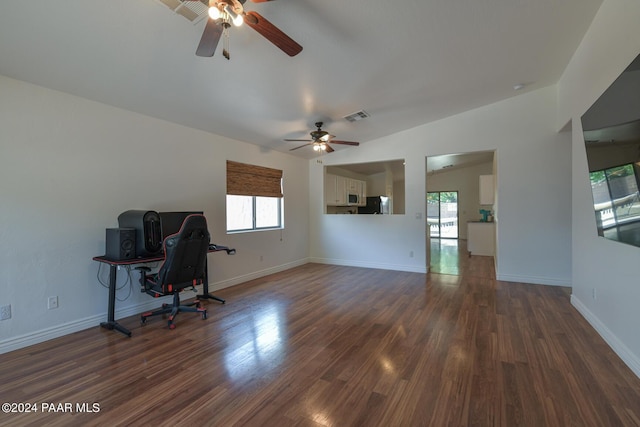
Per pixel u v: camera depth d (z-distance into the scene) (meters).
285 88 3.20
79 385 2.01
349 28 2.36
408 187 5.42
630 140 1.99
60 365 2.27
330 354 2.42
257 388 1.97
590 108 2.77
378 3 2.11
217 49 2.45
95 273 3.03
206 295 3.87
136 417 1.70
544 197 4.42
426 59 2.95
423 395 1.87
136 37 2.17
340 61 2.80
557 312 3.30
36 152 2.63
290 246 5.86
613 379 2.01
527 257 4.55
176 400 1.85
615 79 2.28
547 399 1.81
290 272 5.49
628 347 2.19
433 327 2.94
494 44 2.85
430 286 4.47
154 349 2.53
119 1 1.83
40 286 2.66
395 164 7.13
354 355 2.40
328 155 6.20
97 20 1.97
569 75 3.53
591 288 2.94
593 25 2.72
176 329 2.95
